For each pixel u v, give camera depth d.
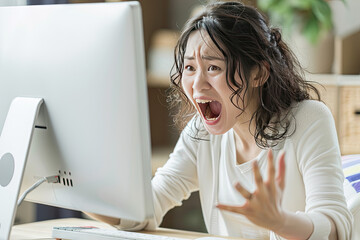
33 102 1.23
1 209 1.25
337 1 3.25
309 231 1.18
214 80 1.36
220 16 1.37
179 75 1.54
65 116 1.19
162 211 1.65
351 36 3.15
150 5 3.66
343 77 2.97
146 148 1.09
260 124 1.47
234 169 1.58
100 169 1.15
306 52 3.02
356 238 1.49
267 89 1.45
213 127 1.43
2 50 1.31
